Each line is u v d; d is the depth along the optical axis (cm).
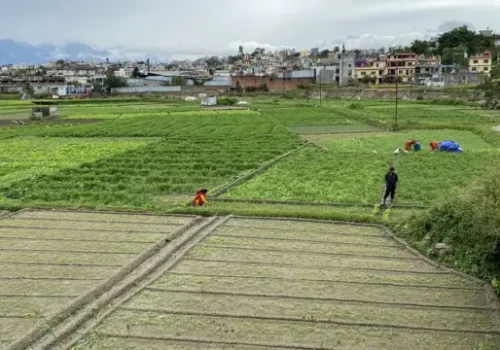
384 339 1248
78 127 5866
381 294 1501
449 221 1859
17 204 2456
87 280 1594
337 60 17962
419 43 17925
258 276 1628
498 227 1462
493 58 15775
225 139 4709
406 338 1253
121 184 2906
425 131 5241
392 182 2380
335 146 4281
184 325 1316
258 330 1291
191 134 5128
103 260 1764
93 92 13962
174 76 17388
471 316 1366
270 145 4303
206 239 1983
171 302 1446
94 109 9012
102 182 2981
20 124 6506
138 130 5503
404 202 2466
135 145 4438
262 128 5644
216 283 1574
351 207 2431
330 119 6669
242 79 14388
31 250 1873
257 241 1961
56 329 1297
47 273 1653
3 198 2612
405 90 11100
